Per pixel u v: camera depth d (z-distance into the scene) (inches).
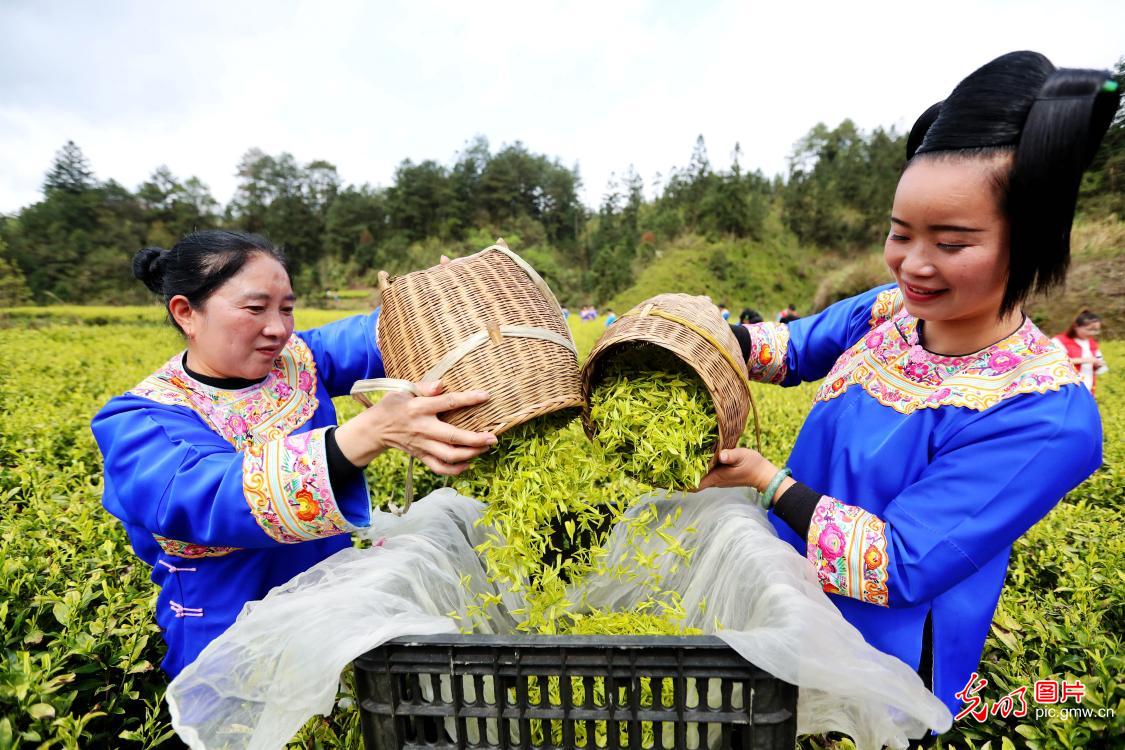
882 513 62.9
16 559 87.7
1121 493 151.7
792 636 47.3
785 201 2888.8
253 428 69.2
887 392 64.7
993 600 62.1
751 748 49.4
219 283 62.3
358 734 68.5
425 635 49.7
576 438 73.4
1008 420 55.5
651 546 82.7
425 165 3875.5
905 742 54.7
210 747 51.1
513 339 63.2
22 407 234.8
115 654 71.3
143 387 66.4
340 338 82.0
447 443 58.5
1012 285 53.2
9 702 58.7
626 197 3634.4
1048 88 47.8
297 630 50.7
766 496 65.1
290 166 3873.0
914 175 52.9
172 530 59.9
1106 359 586.2
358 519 60.1
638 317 65.9
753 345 82.3
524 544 66.0
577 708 51.1
